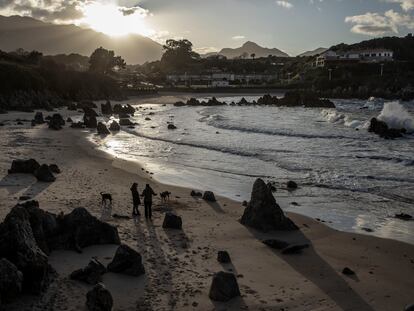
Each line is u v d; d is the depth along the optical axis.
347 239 19.80
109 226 17.39
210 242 18.62
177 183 29.91
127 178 30.25
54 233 16.44
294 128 63.44
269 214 20.83
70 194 24.62
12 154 36.28
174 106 120.00
